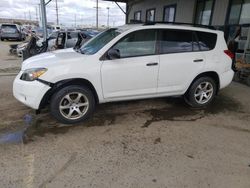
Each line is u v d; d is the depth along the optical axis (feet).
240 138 12.03
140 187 8.31
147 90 14.16
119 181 8.59
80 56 12.89
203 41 15.24
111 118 14.05
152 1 49.55
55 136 11.69
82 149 10.60
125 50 13.20
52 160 9.71
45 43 27.84
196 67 14.98
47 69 11.90
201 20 35.60
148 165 9.55
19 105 15.61
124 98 13.85
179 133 12.38
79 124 13.09
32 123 13.04
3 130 12.19
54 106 12.37
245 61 24.67
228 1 29.68
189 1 37.24
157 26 13.89
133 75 13.42
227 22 30.22
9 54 45.29
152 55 13.75
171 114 14.96
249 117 14.82
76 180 8.58
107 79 12.93
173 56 14.28
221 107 16.49
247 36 25.29
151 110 15.51
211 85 16.02
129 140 11.52
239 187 8.41
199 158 10.12
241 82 24.08
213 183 8.59
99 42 14.06
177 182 8.59
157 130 12.66
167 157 10.14
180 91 15.17
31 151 10.32
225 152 10.65
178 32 14.44
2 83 21.26
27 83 12.05
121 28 14.20
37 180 8.52
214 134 12.38
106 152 10.42
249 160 10.07
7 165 9.30
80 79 12.48
